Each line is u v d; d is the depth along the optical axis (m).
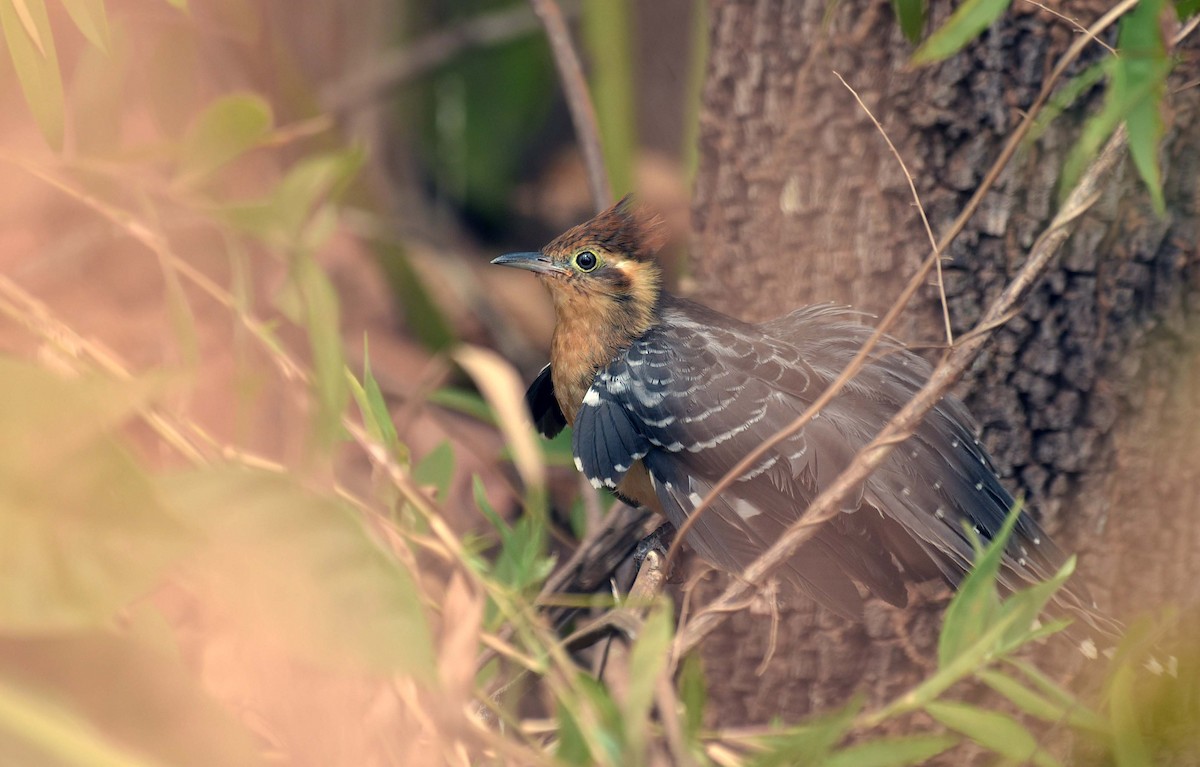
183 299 4.36
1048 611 7.62
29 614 3.14
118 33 6.15
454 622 4.12
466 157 21.41
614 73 12.77
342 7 19.00
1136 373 8.54
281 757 4.15
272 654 4.11
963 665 5.02
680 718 5.05
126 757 3.39
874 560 7.67
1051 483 8.67
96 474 3.17
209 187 4.76
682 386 8.23
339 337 4.42
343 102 18.58
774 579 7.52
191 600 4.52
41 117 4.79
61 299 10.93
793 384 8.06
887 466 7.67
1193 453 8.55
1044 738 6.26
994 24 8.31
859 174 8.88
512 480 11.82
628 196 9.61
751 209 9.48
